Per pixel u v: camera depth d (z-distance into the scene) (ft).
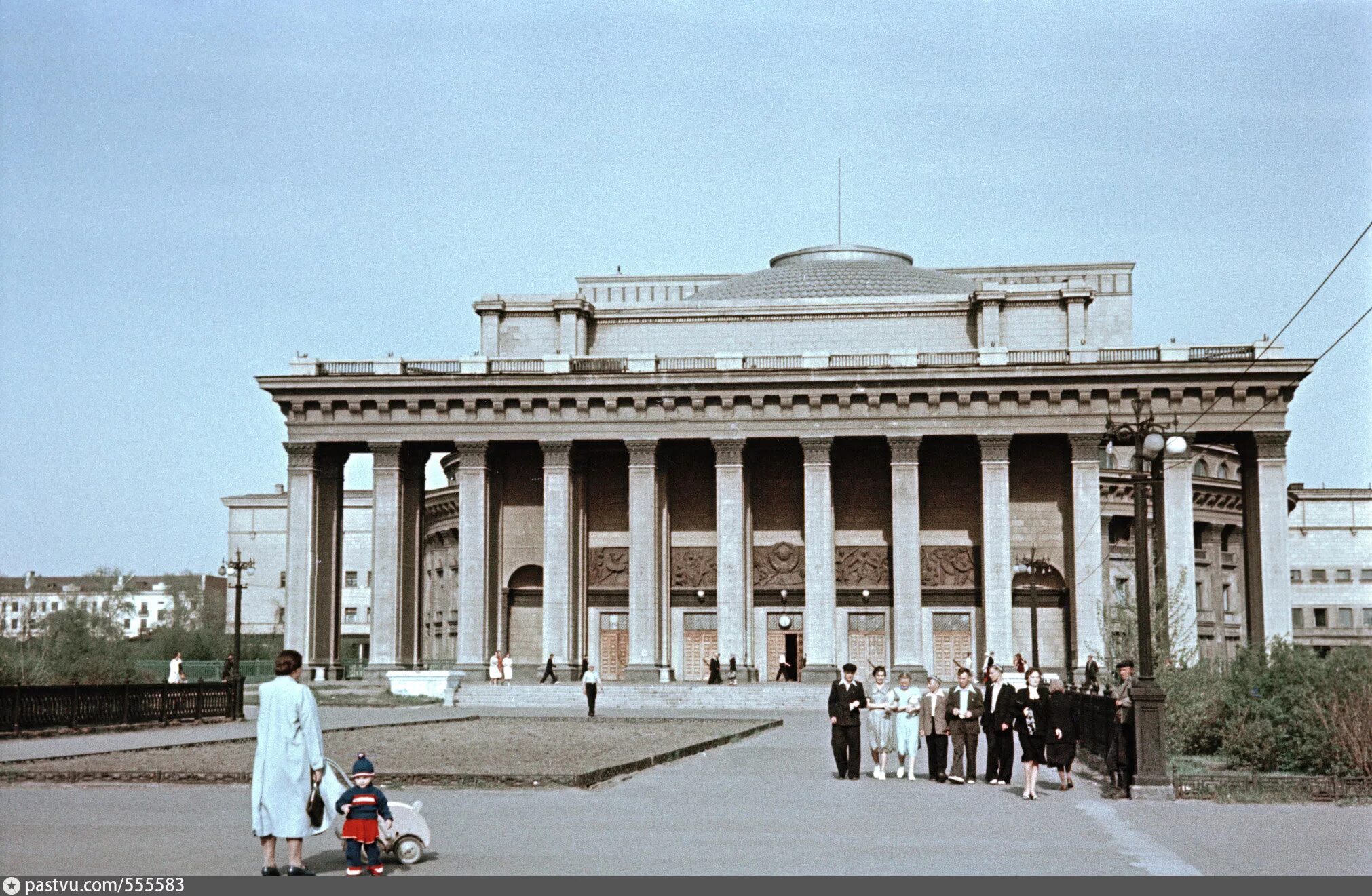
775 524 309.83
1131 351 290.15
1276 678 124.47
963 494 304.30
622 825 82.12
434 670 302.25
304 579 298.76
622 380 295.28
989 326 304.09
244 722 190.39
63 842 74.13
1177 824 84.84
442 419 300.61
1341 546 485.97
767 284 344.08
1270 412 284.20
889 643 301.43
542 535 311.88
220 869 65.67
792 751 144.56
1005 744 110.63
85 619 370.53
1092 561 286.05
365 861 64.39
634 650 291.99
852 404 293.43
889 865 68.03
